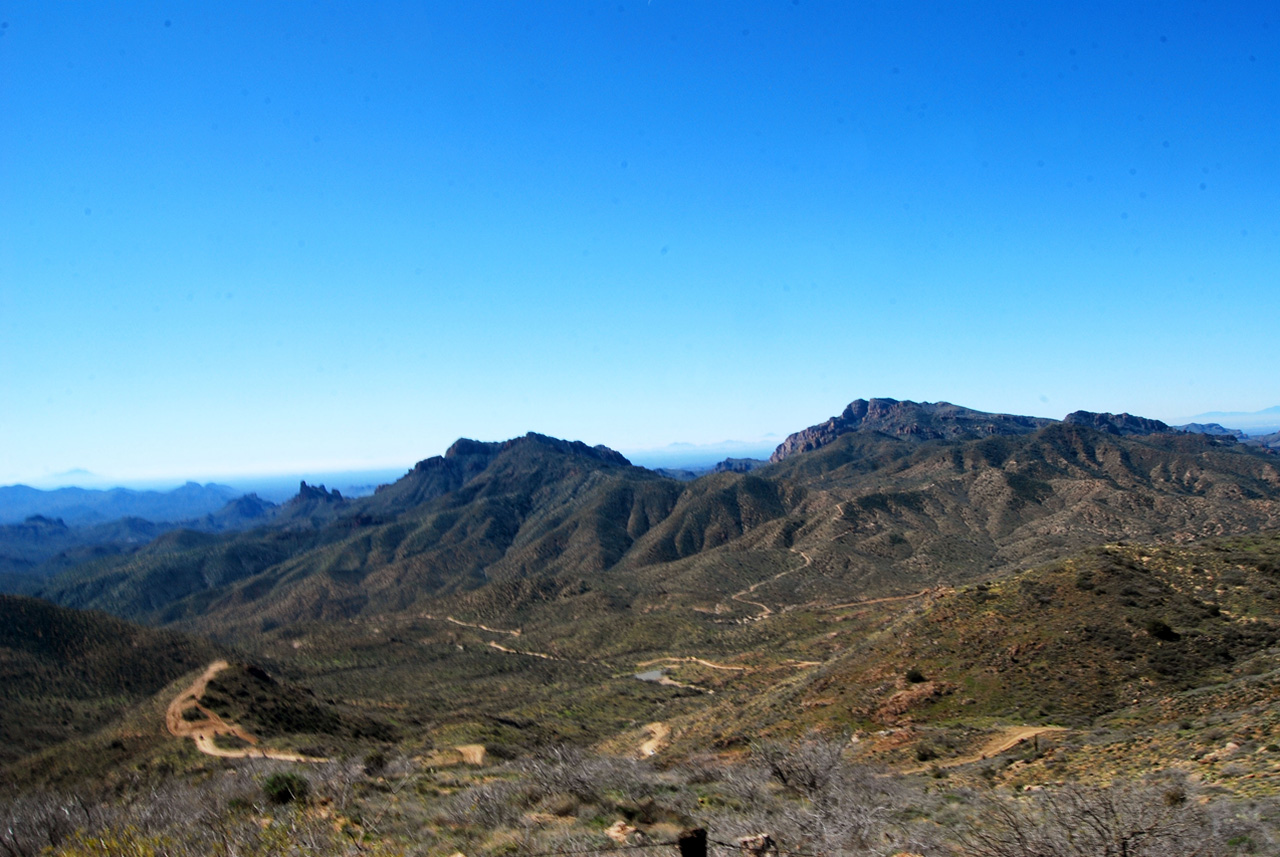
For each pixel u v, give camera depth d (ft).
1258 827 34.30
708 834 39.45
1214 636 123.13
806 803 46.91
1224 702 89.56
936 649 140.15
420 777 61.21
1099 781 61.41
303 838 34.40
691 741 151.33
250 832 35.29
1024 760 78.59
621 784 53.83
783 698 152.56
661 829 40.01
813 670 179.52
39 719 214.90
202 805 41.96
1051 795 37.14
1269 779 47.37
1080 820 32.42
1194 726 75.41
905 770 88.53
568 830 39.91
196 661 303.27
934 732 102.78
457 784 57.36
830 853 36.11
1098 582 145.38
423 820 42.34
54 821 36.73
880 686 134.72
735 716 158.30
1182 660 117.39
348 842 35.29
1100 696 112.68
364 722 183.11
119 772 120.57
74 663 267.39
